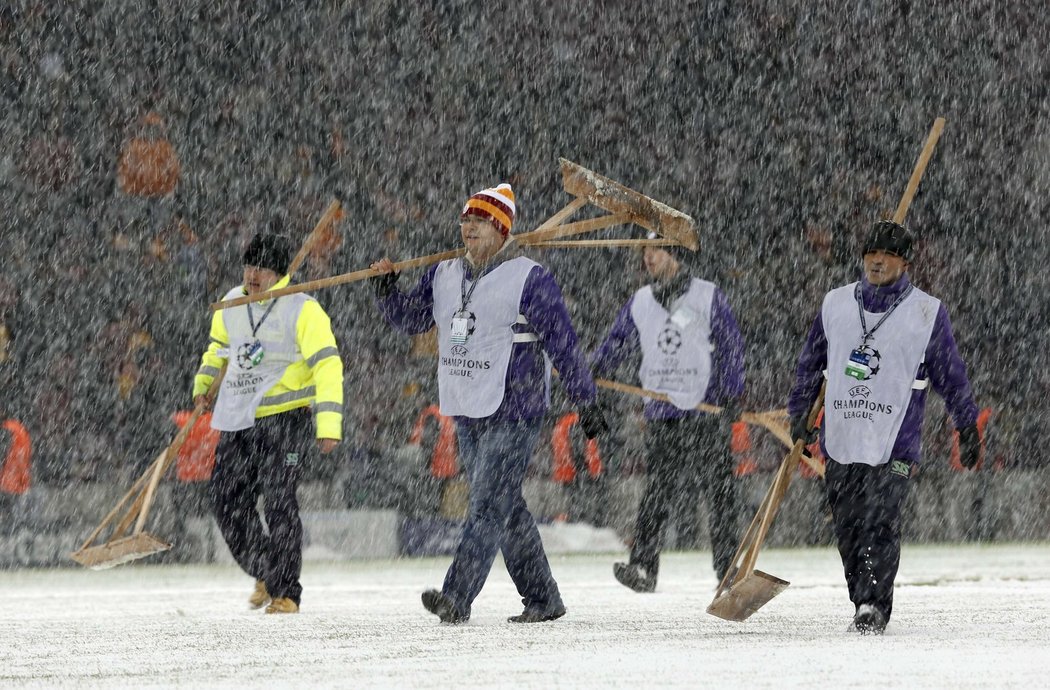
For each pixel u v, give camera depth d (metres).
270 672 17.94
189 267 58.44
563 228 25.45
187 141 60.50
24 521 45.84
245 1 61.47
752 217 66.38
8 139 58.03
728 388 35.12
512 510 25.31
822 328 24.56
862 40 67.62
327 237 61.12
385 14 63.12
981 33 67.56
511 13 65.38
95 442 51.75
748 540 25.89
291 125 62.06
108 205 58.53
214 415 28.98
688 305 35.12
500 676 17.39
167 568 45.28
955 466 56.00
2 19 59.03
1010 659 19.20
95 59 59.66
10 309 54.66
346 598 33.09
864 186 67.31
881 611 23.39
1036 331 64.44
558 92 66.12
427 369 54.97
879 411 23.86
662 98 67.00
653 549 34.75
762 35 67.38
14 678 17.61
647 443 35.56
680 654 19.80
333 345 28.78
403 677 17.31
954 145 67.75
